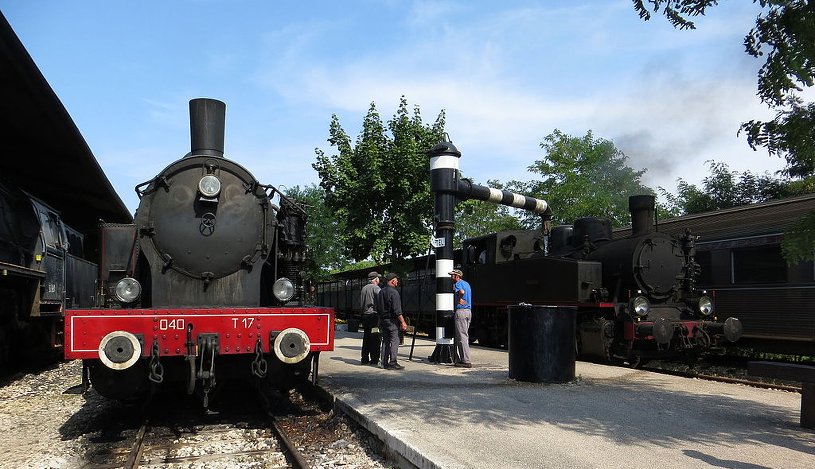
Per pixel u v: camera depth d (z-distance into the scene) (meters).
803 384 6.07
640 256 12.90
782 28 4.67
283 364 7.60
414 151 17.78
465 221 43.56
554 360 8.95
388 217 18.33
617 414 6.65
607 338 12.71
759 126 4.86
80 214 20.77
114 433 7.14
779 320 12.52
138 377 7.06
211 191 7.61
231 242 7.83
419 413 6.63
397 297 10.75
